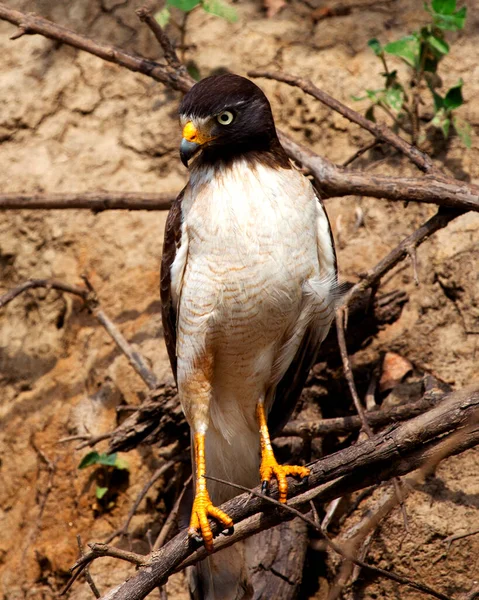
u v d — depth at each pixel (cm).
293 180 801
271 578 870
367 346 997
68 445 1041
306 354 870
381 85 1167
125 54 1052
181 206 820
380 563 869
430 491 882
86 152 1211
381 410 883
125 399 1045
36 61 1278
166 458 959
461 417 655
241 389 859
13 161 1220
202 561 841
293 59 1211
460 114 1128
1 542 1033
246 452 885
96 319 1117
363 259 1058
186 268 808
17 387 1116
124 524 928
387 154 1127
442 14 1056
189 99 802
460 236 1027
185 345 820
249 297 788
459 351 975
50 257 1162
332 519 912
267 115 807
